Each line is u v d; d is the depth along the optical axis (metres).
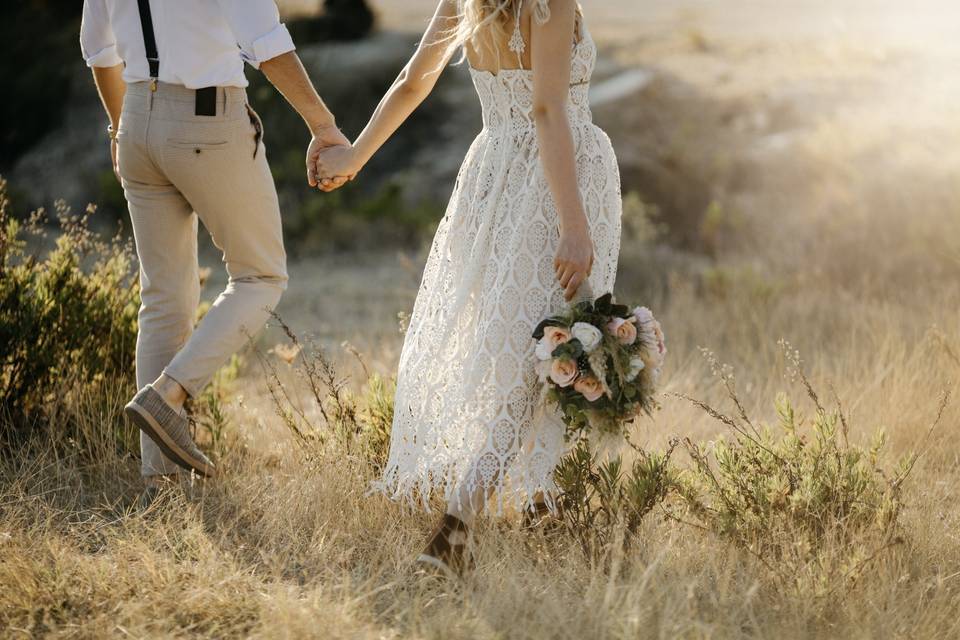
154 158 5.28
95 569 4.61
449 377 5.02
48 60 19.67
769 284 11.20
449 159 19.61
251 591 4.56
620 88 21.88
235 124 5.31
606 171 5.00
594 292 5.00
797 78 23.89
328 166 5.55
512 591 4.42
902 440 6.47
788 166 17.83
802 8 45.03
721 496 5.00
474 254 4.97
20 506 5.15
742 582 4.57
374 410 5.93
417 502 5.34
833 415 5.34
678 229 16.94
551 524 5.21
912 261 12.35
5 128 18.75
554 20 4.52
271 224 5.61
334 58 22.19
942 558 4.89
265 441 6.47
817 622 4.33
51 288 6.64
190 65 5.14
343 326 10.91
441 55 5.20
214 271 13.71
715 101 21.78
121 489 5.70
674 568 4.74
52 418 6.17
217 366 5.48
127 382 6.68
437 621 4.21
